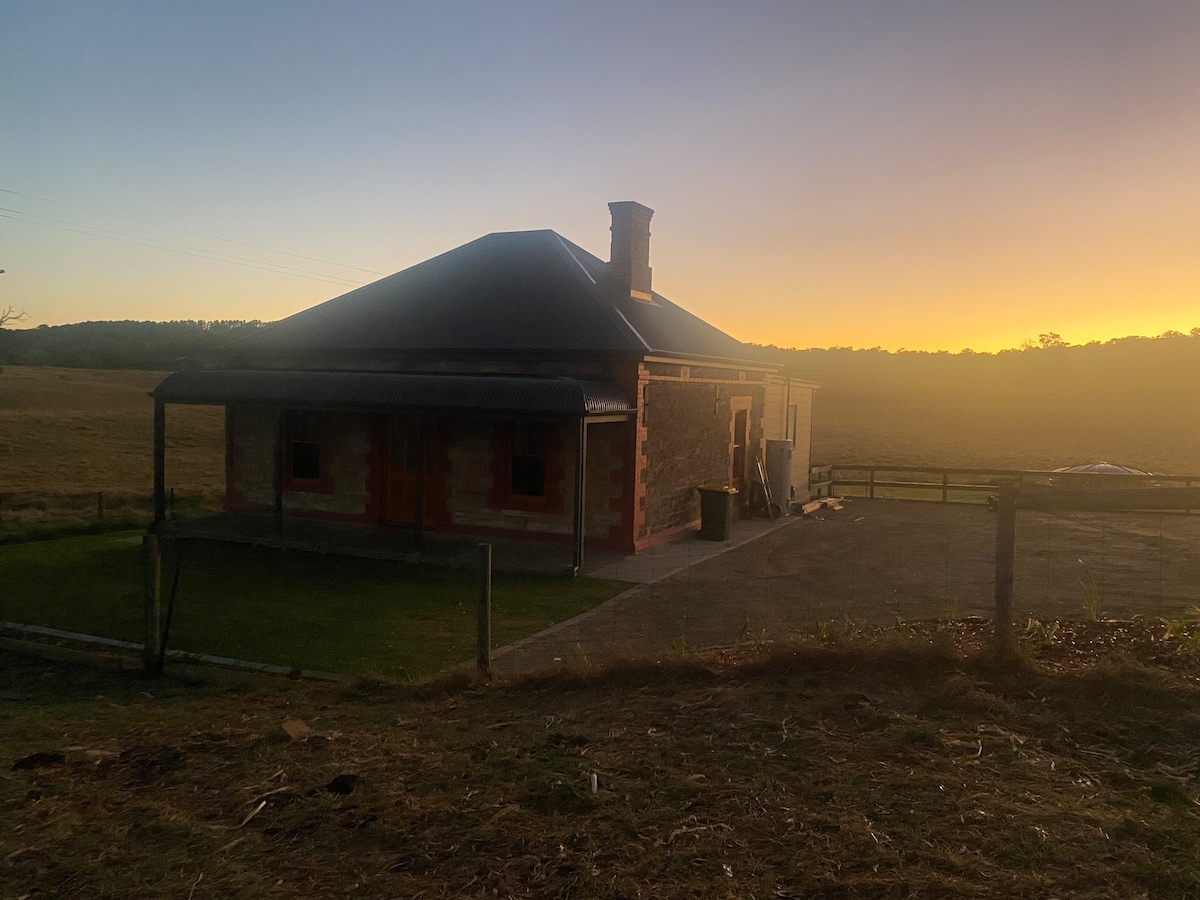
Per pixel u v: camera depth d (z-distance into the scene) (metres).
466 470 16.39
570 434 15.53
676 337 17.77
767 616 10.73
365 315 18.30
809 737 5.34
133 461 35.53
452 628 10.16
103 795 4.97
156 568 8.18
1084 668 6.33
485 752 5.43
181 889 3.87
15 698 7.45
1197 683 5.91
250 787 4.99
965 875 3.75
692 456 17.62
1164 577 13.14
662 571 13.75
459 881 3.89
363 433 17.30
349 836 4.36
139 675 8.13
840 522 19.94
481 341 16.12
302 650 9.20
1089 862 3.81
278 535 15.51
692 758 5.13
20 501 20.77
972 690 5.90
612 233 19.00
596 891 3.75
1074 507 6.38
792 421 23.34
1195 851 3.87
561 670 7.11
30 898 3.82
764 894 3.66
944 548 16.08
